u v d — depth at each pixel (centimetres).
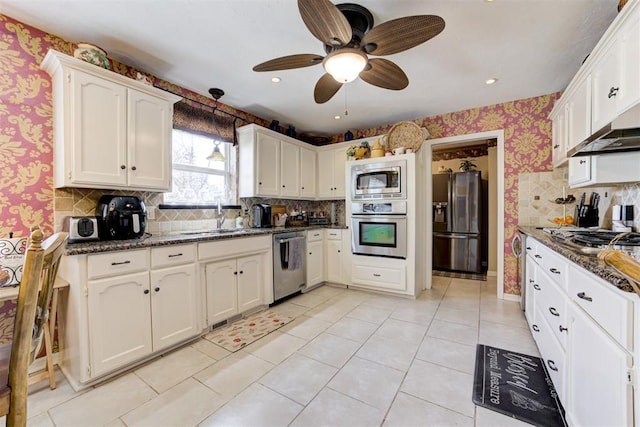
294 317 277
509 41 202
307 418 143
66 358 180
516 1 163
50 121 192
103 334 171
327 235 391
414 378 176
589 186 221
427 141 367
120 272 179
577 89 213
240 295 270
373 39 152
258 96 301
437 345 217
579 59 226
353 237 363
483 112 333
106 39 199
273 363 194
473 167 498
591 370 107
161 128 227
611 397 92
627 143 154
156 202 258
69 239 183
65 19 177
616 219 201
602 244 141
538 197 308
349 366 190
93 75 188
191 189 296
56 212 194
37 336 94
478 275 448
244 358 201
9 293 149
